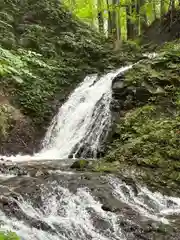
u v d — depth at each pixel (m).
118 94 9.55
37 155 9.20
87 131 9.48
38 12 15.07
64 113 10.67
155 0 16.25
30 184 5.52
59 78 12.36
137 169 6.79
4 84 10.92
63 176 6.02
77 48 14.08
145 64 10.28
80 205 5.04
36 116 10.69
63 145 9.57
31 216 4.58
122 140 8.17
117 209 4.99
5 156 8.83
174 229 4.54
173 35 15.41
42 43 13.72
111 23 17.50
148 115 8.55
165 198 5.77
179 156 7.00
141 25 17.91
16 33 13.72
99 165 7.02
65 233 4.28
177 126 7.80
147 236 4.34
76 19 16.58
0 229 4.07
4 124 9.76
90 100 10.62
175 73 9.62
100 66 13.34
